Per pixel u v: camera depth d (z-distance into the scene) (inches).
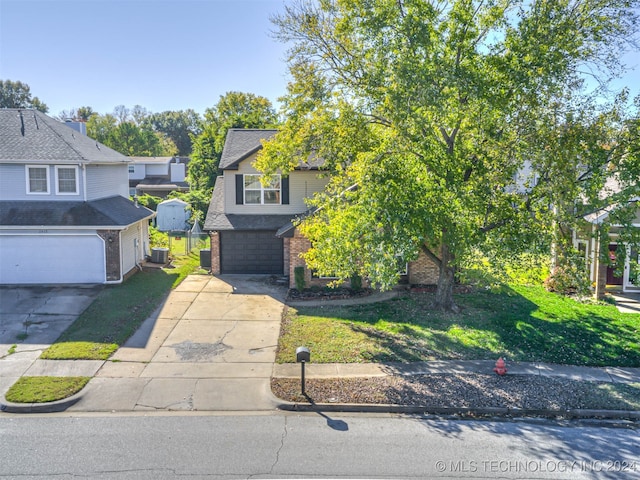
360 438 365.4
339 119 636.7
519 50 512.4
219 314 673.0
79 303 687.1
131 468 319.3
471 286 808.3
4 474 310.8
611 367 507.8
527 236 541.6
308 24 606.2
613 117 527.2
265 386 456.8
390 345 555.2
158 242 1168.8
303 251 808.3
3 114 902.4
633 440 370.9
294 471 318.0
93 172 863.1
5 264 781.3
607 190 546.0
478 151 562.6
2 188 807.7
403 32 516.1
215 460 330.3
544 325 620.7
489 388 450.6
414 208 515.8
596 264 757.3
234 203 941.8
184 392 443.5
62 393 431.8
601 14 524.1
